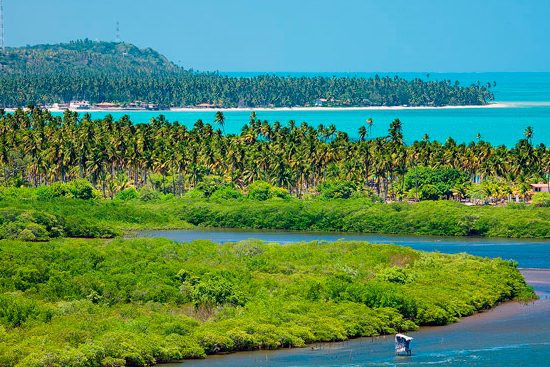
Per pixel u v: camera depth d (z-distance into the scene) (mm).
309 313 147000
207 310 148500
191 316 144750
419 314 152125
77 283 154500
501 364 123562
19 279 153500
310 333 139125
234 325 137500
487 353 130500
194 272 165625
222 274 165000
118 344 123375
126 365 122875
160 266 168125
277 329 137875
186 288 155000
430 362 125188
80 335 126812
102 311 142375
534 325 150500
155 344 126562
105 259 174250
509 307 166875
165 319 137375
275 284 164000
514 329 147750
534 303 169875
